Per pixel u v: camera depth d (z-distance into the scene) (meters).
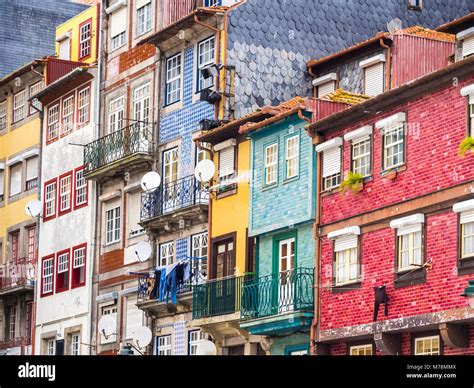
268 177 46.50
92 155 59.19
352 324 41.56
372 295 40.84
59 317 61.84
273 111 46.94
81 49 65.00
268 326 44.72
